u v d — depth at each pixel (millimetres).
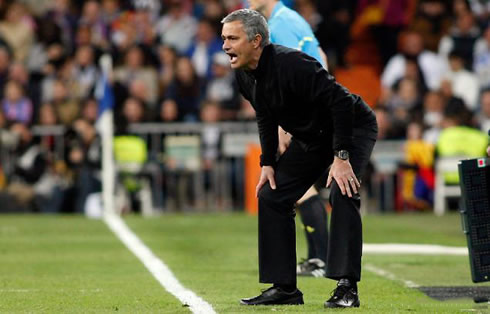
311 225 28109
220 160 53750
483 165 19984
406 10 62750
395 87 60344
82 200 52688
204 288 25391
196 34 62250
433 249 34625
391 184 53156
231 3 62156
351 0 63406
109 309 21578
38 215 51406
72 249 35625
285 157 21609
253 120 54000
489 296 23500
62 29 64438
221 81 58000
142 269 29844
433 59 61281
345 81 62094
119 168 52969
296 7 63281
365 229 43438
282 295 21781
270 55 20609
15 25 64312
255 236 40281
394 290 24938
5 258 32875
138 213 53062
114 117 53656
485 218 20016
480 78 60719
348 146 20812
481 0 63156
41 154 53469
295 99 20734
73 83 59906
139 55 59438
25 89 60969
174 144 53875
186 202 53719
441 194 52938
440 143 53062
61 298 23516
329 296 23812
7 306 22203
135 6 63156
